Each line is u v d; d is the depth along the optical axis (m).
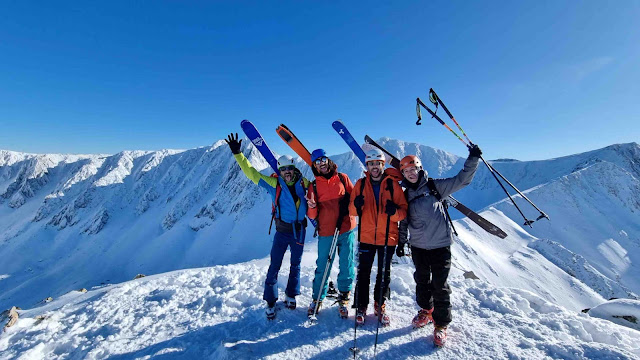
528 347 3.64
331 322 4.53
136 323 4.91
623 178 146.88
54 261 147.50
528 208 118.19
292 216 4.78
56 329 5.00
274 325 4.50
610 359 3.19
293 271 4.92
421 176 4.23
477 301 4.96
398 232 4.46
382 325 4.38
